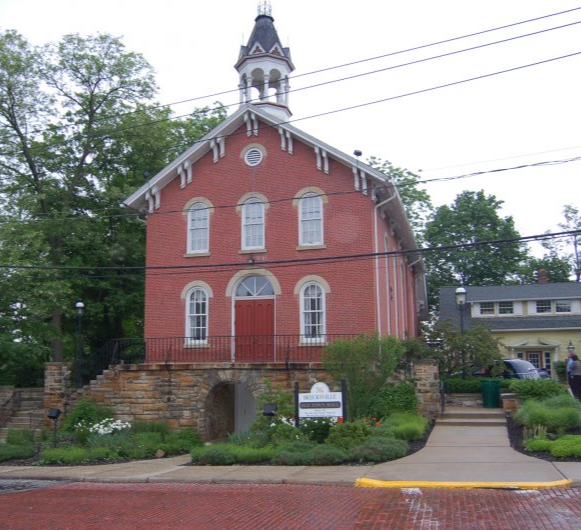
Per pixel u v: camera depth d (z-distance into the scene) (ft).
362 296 77.30
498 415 69.31
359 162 77.97
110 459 62.23
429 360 70.13
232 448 57.11
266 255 81.61
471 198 183.42
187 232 85.61
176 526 33.12
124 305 105.50
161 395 76.89
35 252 89.76
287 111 93.56
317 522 32.76
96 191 105.40
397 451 51.80
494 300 143.13
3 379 107.24
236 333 81.71
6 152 99.40
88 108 104.73
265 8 95.61
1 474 54.80
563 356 135.03
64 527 33.96
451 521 31.99
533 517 32.22
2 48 97.25
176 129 116.47
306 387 72.84
